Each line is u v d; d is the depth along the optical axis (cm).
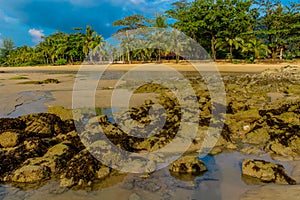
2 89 2452
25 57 10962
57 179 715
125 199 621
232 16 5872
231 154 869
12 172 728
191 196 625
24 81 3281
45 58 10600
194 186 668
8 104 1672
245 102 1555
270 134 983
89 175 709
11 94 2117
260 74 3019
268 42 7219
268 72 3003
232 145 925
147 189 658
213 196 622
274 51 6531
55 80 3119
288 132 941
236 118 1179
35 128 1027
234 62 5691
